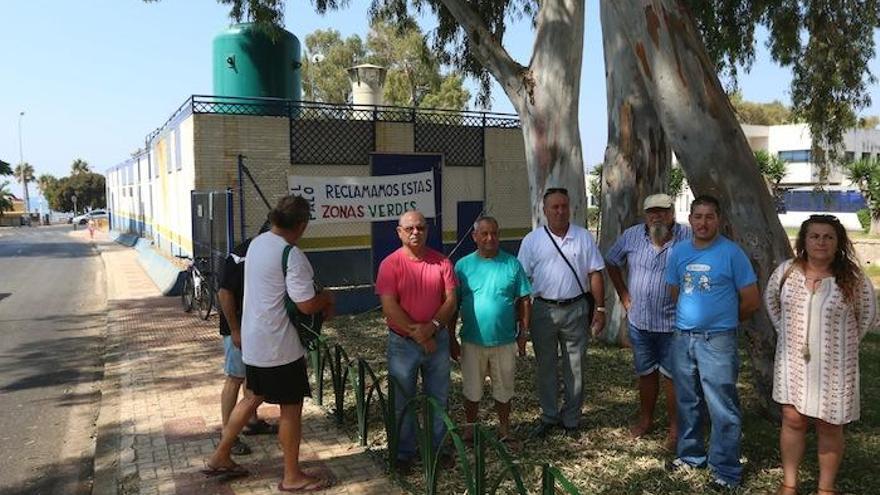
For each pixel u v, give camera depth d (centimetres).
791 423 384
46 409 684
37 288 1603
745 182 498
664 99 508
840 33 1195
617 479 439
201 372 768
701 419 439
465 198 1372
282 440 432
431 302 439
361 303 1112
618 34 793
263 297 412
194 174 1154
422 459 452
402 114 1302
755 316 514
